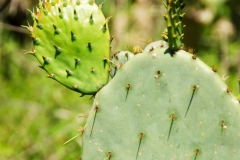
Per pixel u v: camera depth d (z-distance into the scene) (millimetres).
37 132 1466
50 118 1484
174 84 876
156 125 886
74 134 1428
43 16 892
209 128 873
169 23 857
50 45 894
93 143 899
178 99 877
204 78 870
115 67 909
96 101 895
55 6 896
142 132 889
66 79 896
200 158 877
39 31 892
